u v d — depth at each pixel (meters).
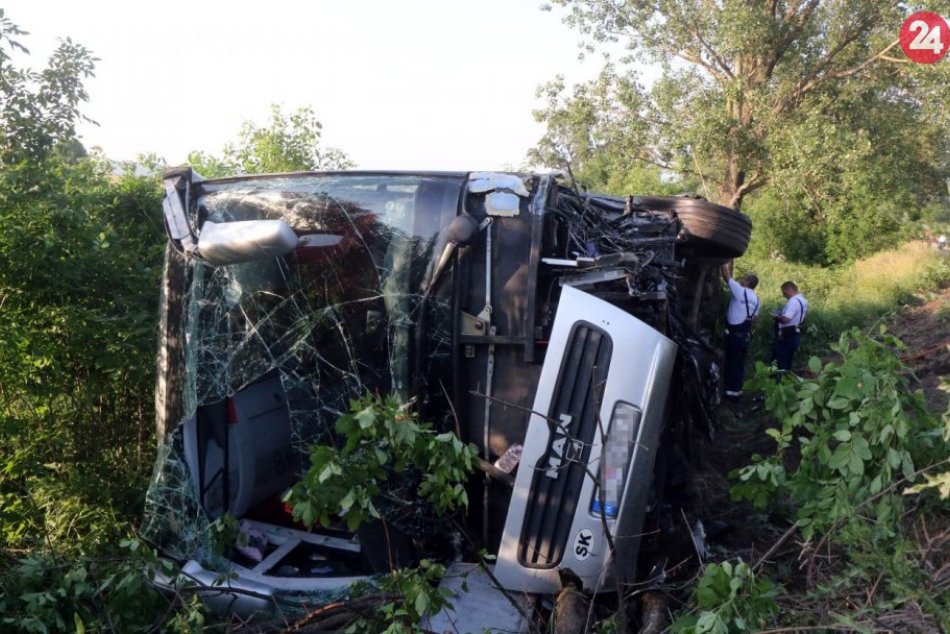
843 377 3.95
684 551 4.64
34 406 6.02
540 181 4.38
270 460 4.94
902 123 19.48
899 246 20.48
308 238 4.45
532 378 4.10
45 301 5.84
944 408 6.93
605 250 4.80
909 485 4.11
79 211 6.02
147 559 4.02
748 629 3.24
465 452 3.60
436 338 4.18
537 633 3.83
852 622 3.12
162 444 4.66
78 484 5.62
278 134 10.40
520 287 4.11
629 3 20.17
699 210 6.79
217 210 4.65
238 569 4.37
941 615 3.06
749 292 9.48
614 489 3.82
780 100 19.56
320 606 4.13
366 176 4.48
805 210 24.34
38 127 6.22
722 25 18.86
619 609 3.57
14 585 4.15
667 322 4.43
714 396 5.67
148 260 6.74
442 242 4.22
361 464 3.74
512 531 3.93
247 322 4.52
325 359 4.38
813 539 4.18
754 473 4.35
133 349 5.80
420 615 3.54
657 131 20.64
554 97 20.84
